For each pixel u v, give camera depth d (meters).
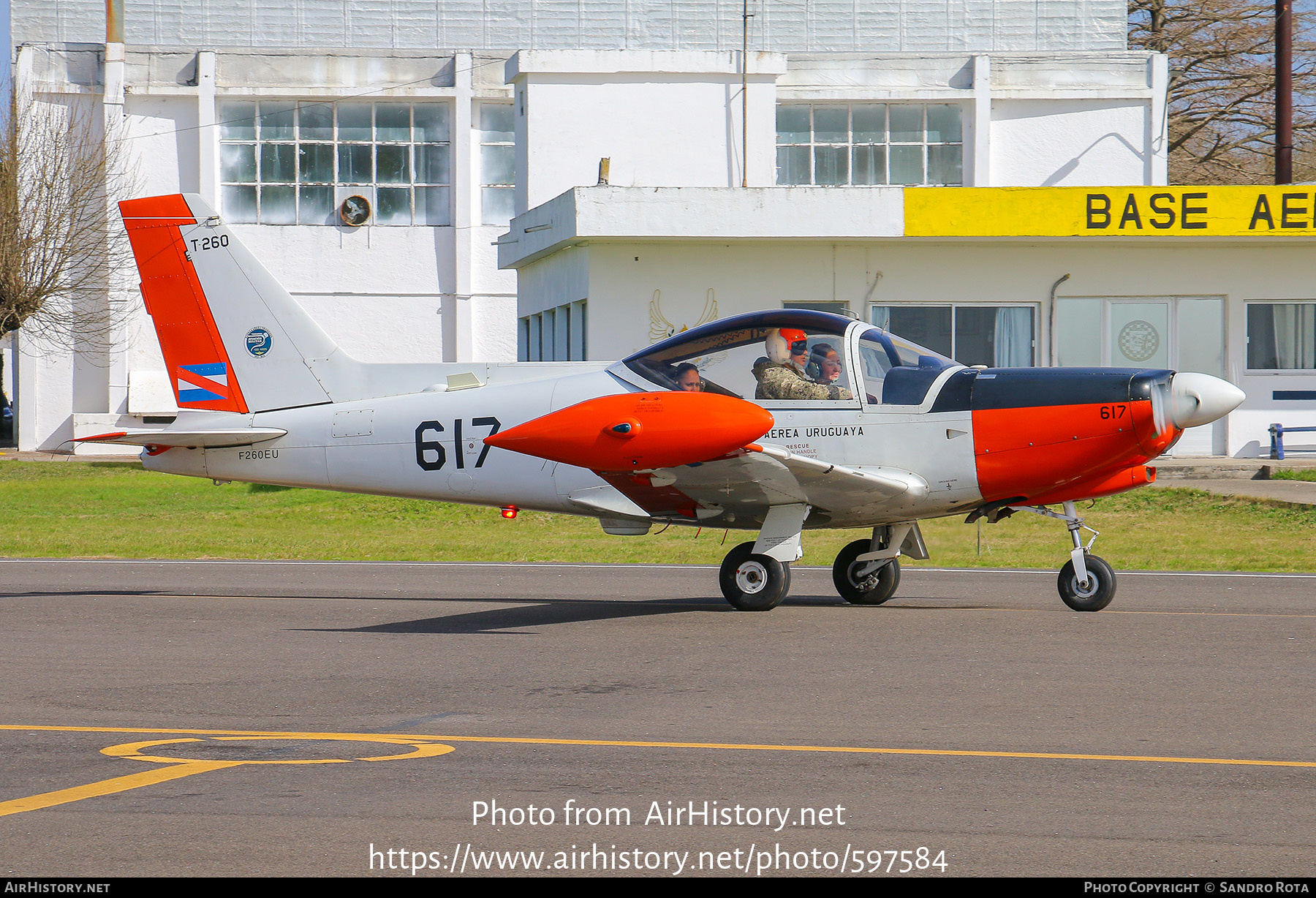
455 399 39.59
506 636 33.03
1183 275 83.75
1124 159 120.50
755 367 36.78
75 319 122.69
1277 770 19.61
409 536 64.75
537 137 106.94
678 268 83.12
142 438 40.72
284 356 41.31
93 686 26.75
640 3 139.38
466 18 139.88
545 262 94.38
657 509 38.03
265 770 19.92
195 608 39.28
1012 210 80.12
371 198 132.00
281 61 130.25
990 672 27.47
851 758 20.44
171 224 41.50
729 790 18.77
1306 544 55.09
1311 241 82.25
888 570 38.69
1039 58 120.00
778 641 31.70
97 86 126.00
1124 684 26.05
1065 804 17.91
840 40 138.38
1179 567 49.53
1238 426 84.50
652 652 30.45
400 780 19.33
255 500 80.44
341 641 32.47
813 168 120.12
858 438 35.91
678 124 108.00
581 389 38.19
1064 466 34.75
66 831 16.97
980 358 84.31
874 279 83.38
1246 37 151.50
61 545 60.75
